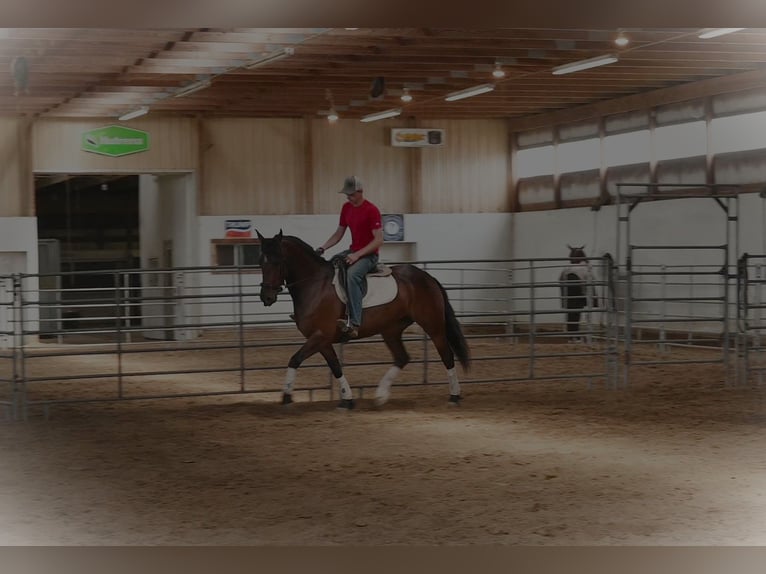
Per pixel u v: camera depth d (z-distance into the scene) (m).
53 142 18.58
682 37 12.84
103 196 25.70
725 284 10.66
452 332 9.52
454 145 20.94
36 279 18.55
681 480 6.36
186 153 19.36
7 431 8.39
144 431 8.30
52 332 9.36
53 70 14.32
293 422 8.64
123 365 13.73
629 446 7.48
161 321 19.58
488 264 21.14
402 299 9.17
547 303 20.14
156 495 6.08
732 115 15.98
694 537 5.16
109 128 18.84
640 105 17.86
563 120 19.77
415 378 11.67
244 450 7.42
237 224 19.58
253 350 15.70
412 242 20.69
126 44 12.59
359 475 6.53
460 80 16.69
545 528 5.30
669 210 17.17
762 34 13.05
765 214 15.12
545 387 10.83
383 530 5.28
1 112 17.89
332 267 9.15
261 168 19.81
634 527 5.32
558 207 20.11
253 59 14.09
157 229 21.38
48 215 25.30
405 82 16.64
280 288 9.07
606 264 10.80
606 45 13.54
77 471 6.79
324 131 20.14
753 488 6.14
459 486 6.20
